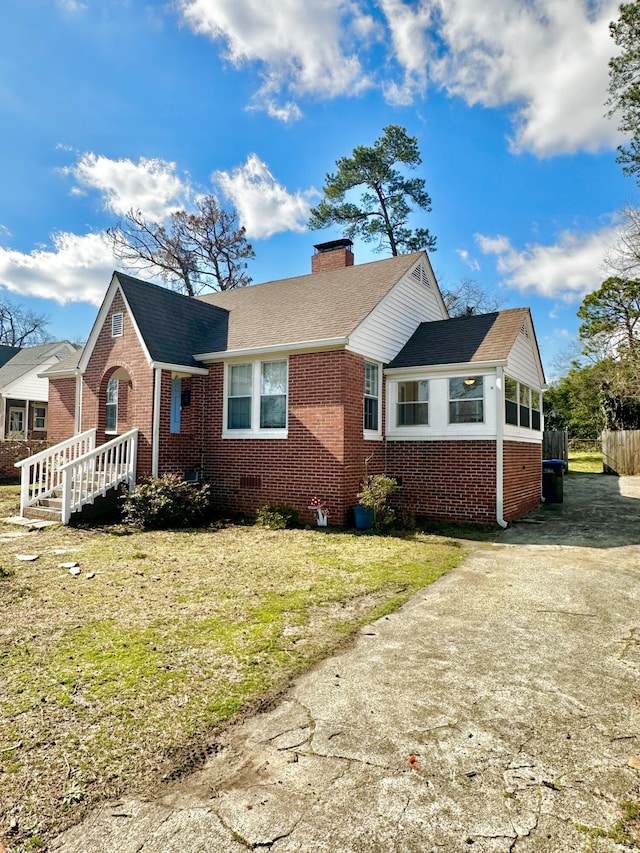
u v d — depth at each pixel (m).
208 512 11.32
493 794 2.43
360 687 3.53
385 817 2.27
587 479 19.67
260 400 11.29
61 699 3.31
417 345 12.50
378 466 11.49
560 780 2.54
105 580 6.18
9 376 26.56
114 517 10.46
